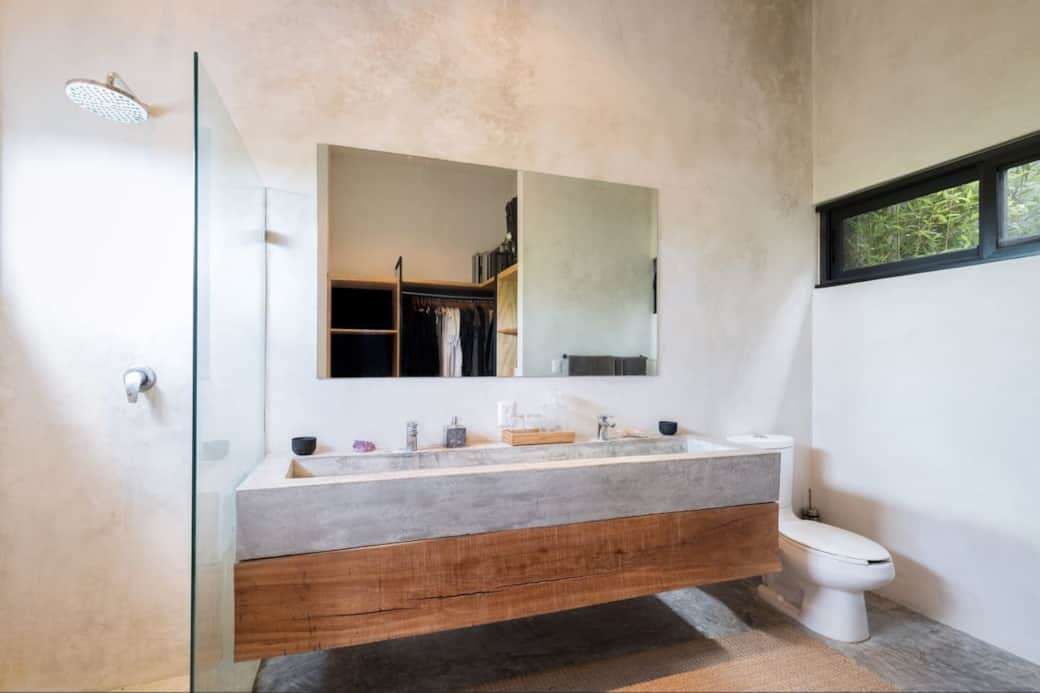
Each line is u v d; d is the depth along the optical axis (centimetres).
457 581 138
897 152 225
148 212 160
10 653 149
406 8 189
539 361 210
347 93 181
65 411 153
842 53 251
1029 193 185
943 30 207
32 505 150
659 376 232
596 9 221
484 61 201
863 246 249
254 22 171
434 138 193
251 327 154
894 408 225
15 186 149
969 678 165
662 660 174
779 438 235
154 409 161
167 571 162
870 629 197
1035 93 178
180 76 162
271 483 127
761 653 178
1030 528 177
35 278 151
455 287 197
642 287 229
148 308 160
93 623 155
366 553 130
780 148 259
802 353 263
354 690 157
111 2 157
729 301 247
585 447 200
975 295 196
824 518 258
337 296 180
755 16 255
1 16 148
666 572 164
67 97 153
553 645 183
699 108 241
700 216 241
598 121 221
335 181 180
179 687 158
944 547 204
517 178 207
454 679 163
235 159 138
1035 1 179
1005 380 185
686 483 168
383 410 185
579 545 152
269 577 122
